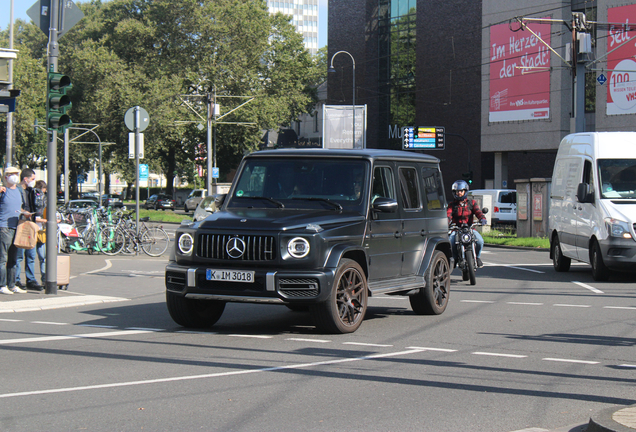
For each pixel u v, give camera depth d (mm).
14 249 12617
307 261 7910
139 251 22656
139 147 21141
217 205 9234
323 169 9102
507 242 29172
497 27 49000
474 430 4695
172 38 59656
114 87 58688
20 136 59156
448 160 56156
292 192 9000
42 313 10641
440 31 56875
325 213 8555
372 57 63781
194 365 6738
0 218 12406
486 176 54031
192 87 59844
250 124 58750
